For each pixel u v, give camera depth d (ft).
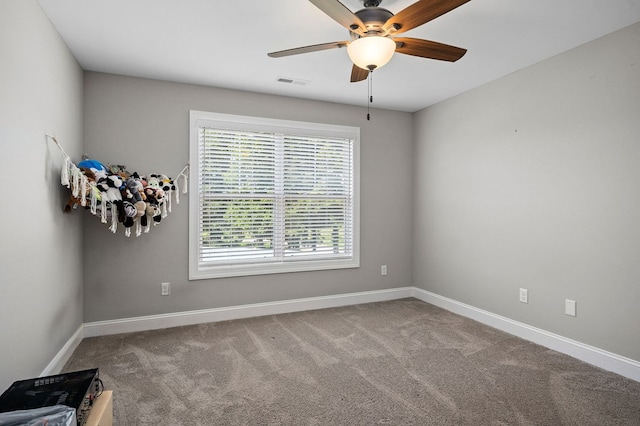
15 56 6.11
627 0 7.13
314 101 13.67
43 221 7.42
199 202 12.10
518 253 10.84
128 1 7.19
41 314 7.31
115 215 9.25
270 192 13.09
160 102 11.51
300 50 7.22
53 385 5.06
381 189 14.88
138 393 7.46
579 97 9.18
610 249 8.54
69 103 9.26
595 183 8.84
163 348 9.84
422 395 7.41
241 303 12.64
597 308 8.81
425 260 14.76
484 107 11.97
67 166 7.73
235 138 12.55
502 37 8.71
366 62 6.90
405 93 12.92
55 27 8.14
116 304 11.07
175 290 11.75
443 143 13.76
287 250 13.38
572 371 8.48
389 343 10.23
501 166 11.39
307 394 7.45
